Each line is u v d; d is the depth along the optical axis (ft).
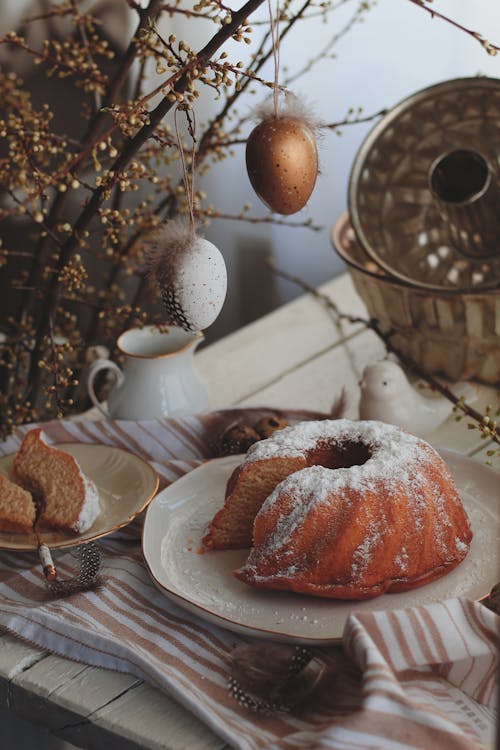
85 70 3.97
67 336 4.77
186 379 4.11
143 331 4.16
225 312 6.19
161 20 5.17
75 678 3.09
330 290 5.24
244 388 4.57
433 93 4.11
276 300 6.40
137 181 5.34
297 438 3.43
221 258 3.21
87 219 3.69
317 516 3.18
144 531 3.46
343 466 3.46
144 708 2.99
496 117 4.01
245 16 3.14
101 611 3.24
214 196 5.90
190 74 3.18
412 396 4.00
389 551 3.18
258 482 3.37
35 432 3.65
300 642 3.02
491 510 3.46
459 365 4.25
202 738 2.89
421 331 4.21
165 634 3.17
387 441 3.36
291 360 4.72
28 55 4.99
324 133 3.15
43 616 3.19
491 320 4.06
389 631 2.92
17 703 3.13
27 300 4.46
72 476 3.52
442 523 3.26
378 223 4.25
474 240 4.09
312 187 3.07
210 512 3.58
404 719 2.70
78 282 3.81
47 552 3.37
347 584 3.18
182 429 3.94
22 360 4.63
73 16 4.28
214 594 3.26
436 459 3.35
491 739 2.80
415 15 6.35
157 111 3.40
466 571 3.26
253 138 3.04
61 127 5.13
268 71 5.73
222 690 2.99
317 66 6.08
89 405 4.80
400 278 4.09
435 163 4.07
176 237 3.20
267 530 3.25
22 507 3.51
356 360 4.66
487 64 6.68
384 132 4.21
